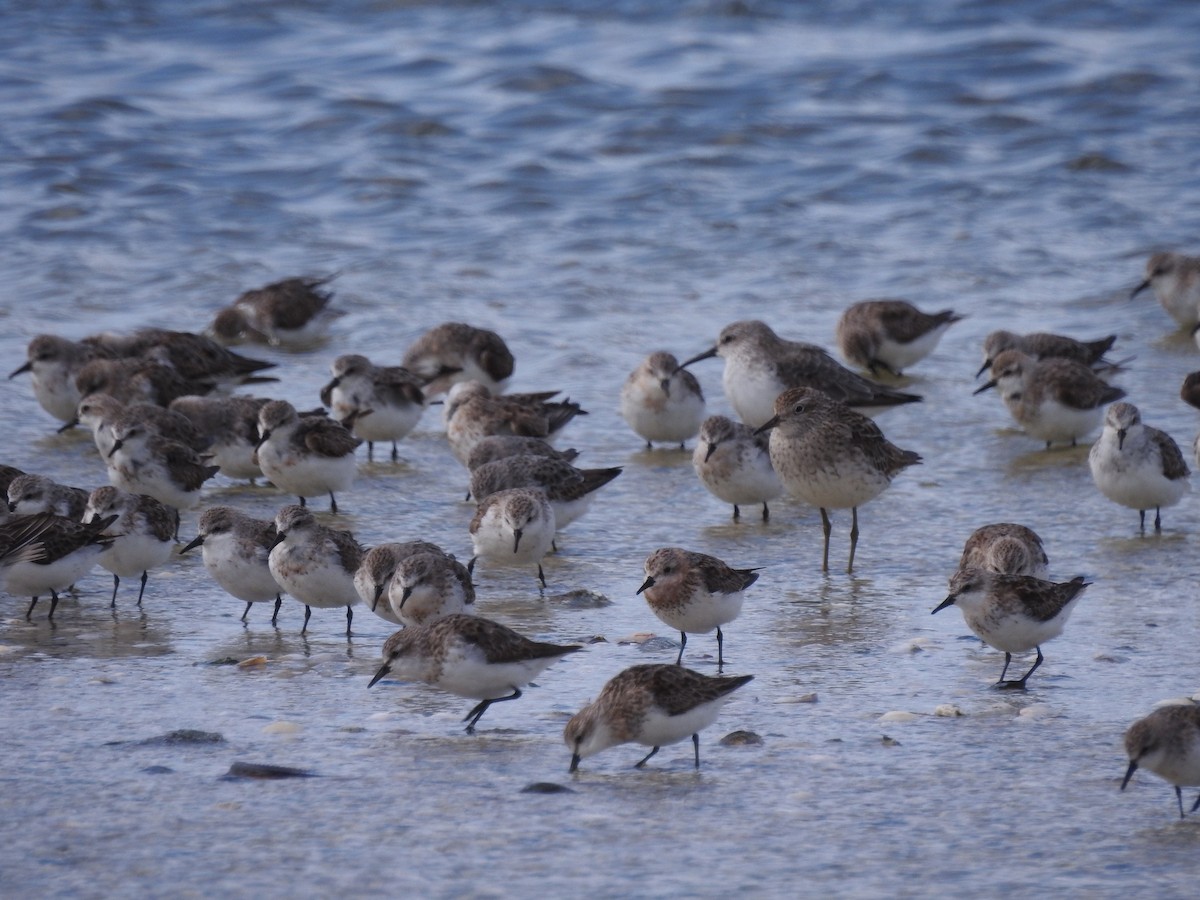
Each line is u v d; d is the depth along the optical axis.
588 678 12.23
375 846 8.95
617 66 41.44
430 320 25.16
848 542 16.28
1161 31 45.09
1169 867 8.69
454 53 42.97
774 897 8.29
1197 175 32.16
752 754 10.55
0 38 43.91
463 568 12.91
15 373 20.80
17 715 11.27
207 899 8.27
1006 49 42.03
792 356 20.28
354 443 17.33
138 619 13.94
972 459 19.34
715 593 12.41
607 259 28.17
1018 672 12.25
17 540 13.30
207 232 29.69
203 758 10.41
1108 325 24.66
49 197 31.09
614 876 8.55
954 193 31.62
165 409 18.39
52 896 8.30
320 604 13.56
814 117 36.72
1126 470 16.05
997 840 9.07
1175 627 13.30
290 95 38.56
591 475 16.44
